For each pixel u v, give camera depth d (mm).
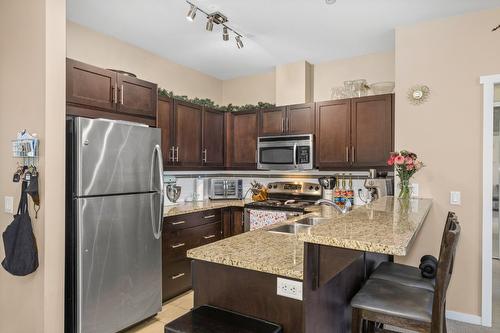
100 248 2408
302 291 1370
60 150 2250
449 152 2924
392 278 1985
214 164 4285
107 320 2461
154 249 2846
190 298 3361
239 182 4547
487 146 2773
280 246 1812
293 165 3922
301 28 3195
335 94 3920
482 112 2801
